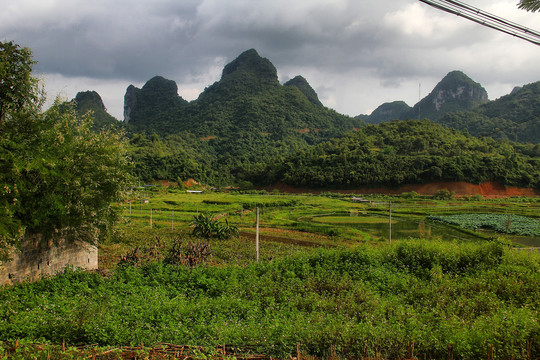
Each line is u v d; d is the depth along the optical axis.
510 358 7.02
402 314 9.58
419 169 98.12
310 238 36.81
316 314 9.55
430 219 53.41
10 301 10.48
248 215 55.97
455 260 14.61
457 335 7.67
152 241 29.25
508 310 9.38
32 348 6.85
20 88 13.58
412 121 140.00
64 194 14.80
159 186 99.94
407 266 14.78
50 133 14.32
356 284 12.73
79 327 8.39
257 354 7.57
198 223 34.47
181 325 8.71
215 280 13.30
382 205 71.19
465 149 107.06
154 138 138.62
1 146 12.36
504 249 14.48
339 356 7.58
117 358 6.95
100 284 12.96
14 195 12.38
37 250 15.19
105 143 17.08
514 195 88.25
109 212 17.30
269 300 11.32
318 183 107.38
